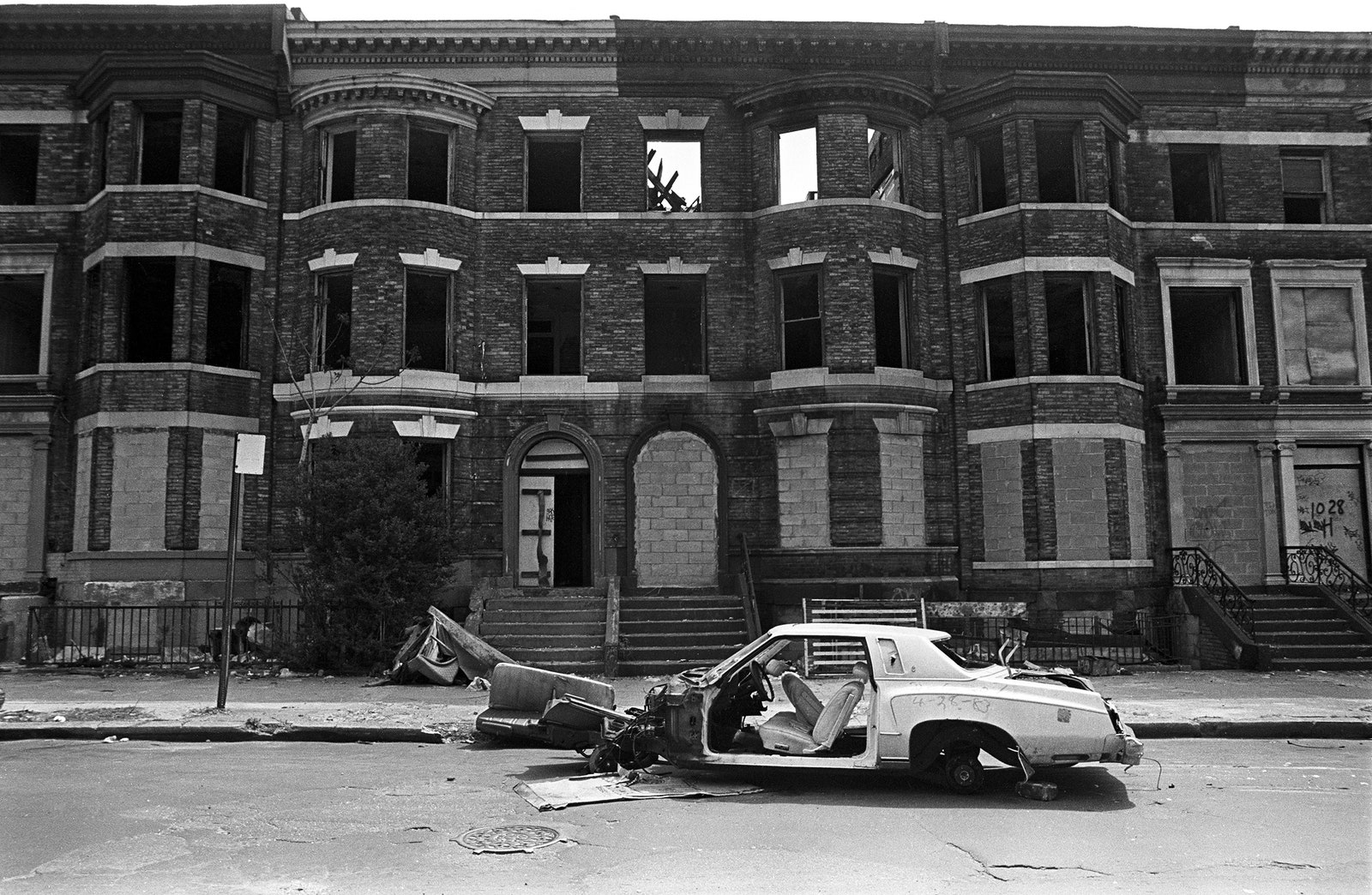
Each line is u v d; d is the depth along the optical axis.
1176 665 18.36
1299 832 7.00
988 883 5.75
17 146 21.52
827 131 20.48
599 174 21.08
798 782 8.60
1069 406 19.80
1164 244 21.62
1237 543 20.89
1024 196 20.31
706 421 20.48
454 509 19.72
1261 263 21.75
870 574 19.38
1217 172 22.19
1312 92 22.20
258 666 17.56
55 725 11.34
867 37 20.98
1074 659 18.03
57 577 20.06
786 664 9.98
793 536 19.80
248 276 20.47
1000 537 20.00
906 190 21.02
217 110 20.36
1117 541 19.53
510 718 10.38
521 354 20.50
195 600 19.02
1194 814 7.55
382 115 20.05
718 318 20.77
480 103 20.78
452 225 20.27
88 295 20.44
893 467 19.94
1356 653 17.55
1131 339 21.05
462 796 8.02
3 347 21.27
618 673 16.61
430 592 17.16
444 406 19.70
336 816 7.31
